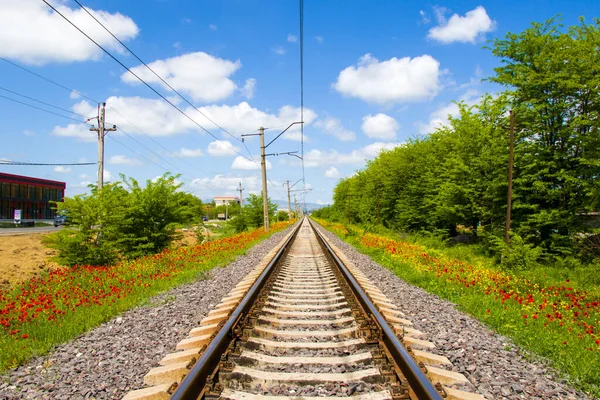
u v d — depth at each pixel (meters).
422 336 5.67
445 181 26.39
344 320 6.23
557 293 10.09
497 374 4.49
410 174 34.72
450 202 23.91
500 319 6.81
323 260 15.43
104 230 14.76
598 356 5.12
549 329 6.37
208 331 5.63
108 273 11.39
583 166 19.03
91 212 14.50
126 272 11.76
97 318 6.67
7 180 54.25
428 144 33.09
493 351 5.29
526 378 4.44
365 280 10.58
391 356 4.46
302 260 15.59
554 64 19.28
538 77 19.58
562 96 19.50
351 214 55.06
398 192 36.38
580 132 19.27
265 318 6.27
